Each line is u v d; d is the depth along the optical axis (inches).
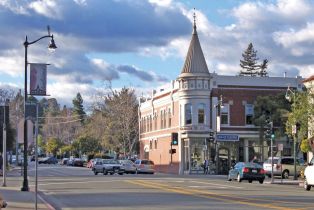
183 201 912.9
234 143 2518.5
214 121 2503.7
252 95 2551.7
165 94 2824.8
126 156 3518.7
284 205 825.5
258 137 2527.1
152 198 981.8
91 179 1743.4
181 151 2549.2
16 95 4234.7
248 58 5270.7
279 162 1989.4
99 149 4547.2
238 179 1662.2
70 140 5738.2
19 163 3700.8
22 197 1018.7
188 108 2516.0
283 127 2443.4
